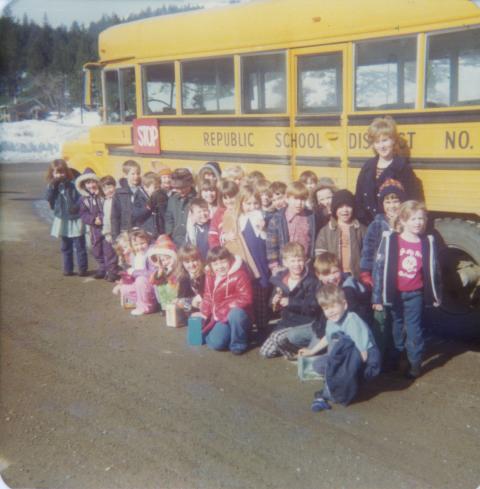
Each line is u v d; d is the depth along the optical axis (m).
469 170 4.85
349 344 3.85
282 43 5.88
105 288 6.50
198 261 5.18
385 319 4.30
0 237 9.04
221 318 4.74
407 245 4.11
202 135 6.78
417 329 4.18
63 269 7.22
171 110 7.18
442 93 4.95
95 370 4.47
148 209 6.31
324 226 4.85
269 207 5.24
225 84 6.46
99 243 6.81
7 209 11.49
